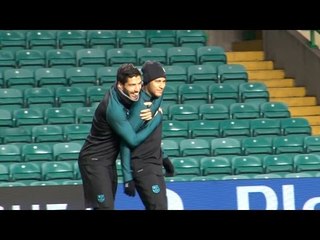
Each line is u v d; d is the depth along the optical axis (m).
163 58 62.94
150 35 66.31
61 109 55.69
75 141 53.44
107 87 58.53
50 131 53.66
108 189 30.30
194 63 63.41
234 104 58.12
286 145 54.44
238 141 53.75
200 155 52.94
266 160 51.31
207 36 73.12
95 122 30.20
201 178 47.41
